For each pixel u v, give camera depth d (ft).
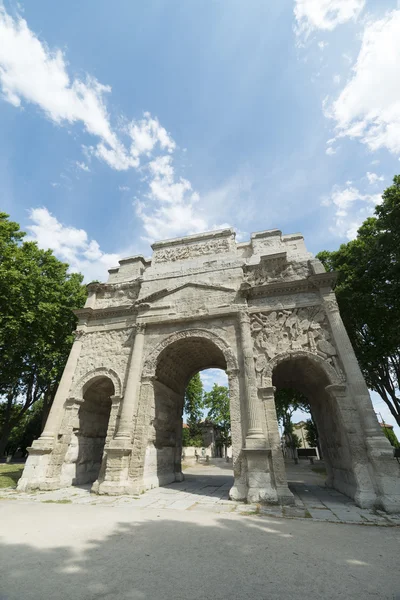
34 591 16.52
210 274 69.00
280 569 20.13
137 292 75.00
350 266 78.74
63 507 39.60
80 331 70.85
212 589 17.10
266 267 66.85
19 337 77.51
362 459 44.52
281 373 66.33
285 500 43.24
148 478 55.67
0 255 76.02
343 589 17.30
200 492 53.62
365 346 76.38
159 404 64.49
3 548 23.15
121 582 17.80
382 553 23.48
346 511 38.78
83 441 64.44
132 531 28.58
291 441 153.69
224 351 57.98
